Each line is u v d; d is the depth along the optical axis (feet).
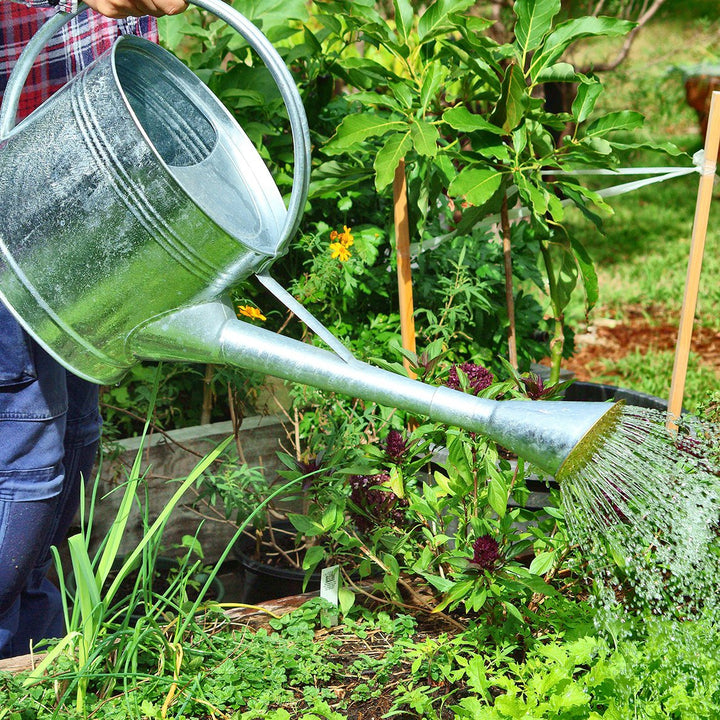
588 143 8.70
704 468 6.82
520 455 5.28
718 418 8.45
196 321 5.70
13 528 7.08
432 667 6.76
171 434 10.28
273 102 11.18
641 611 7.22
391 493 7.64
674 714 6.29
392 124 8.57
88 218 5.41
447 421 5.33
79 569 6.25
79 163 5.37
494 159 8.70
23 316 5.87
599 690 6.32
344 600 7.39
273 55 5.36
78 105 5.41
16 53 7.12
